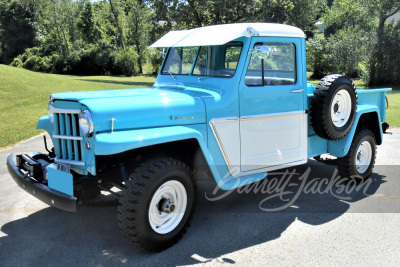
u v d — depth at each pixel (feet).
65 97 11.55
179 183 11.82
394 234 12.98
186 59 15.06
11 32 185.88
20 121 35.42
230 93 13.07
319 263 11.14
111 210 14.89
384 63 87.66
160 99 11.98
